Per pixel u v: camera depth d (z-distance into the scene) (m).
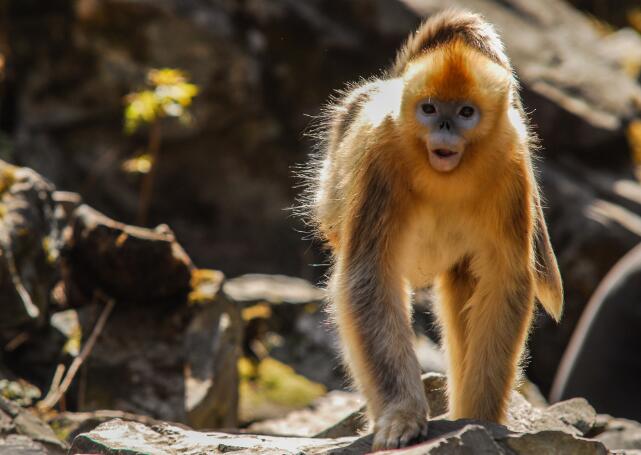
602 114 22.62
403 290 7.52
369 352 7.07
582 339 14.76
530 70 23.20
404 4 22.78
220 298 12.45
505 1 25.94
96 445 6.89
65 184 20.42
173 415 11.28
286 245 21.56
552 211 20.84
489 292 7.59
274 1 21.92
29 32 20.64
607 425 9.34
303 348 15.62
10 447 7.95
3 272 10.70
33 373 11.54
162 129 20.66
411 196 7.37
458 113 6.96
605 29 30.41
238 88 21.11
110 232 12.20
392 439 6.41
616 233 20.17
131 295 12.23
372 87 8.79
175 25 20.70
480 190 7.30
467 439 5.99
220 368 11.92
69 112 20.53
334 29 22.34
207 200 21.36
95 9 20.45
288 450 6.68
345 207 7.76
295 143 21.86
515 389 9.12
